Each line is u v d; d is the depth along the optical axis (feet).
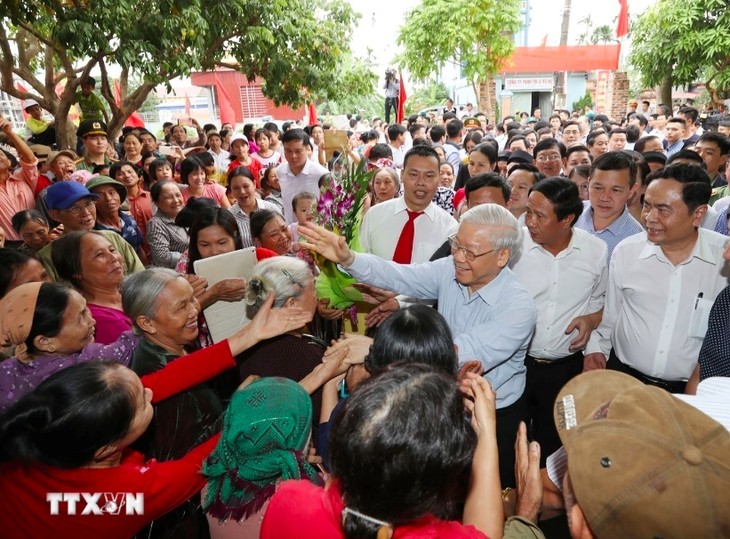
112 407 4.00
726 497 2.62
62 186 10.38
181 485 4.37
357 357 5.71
